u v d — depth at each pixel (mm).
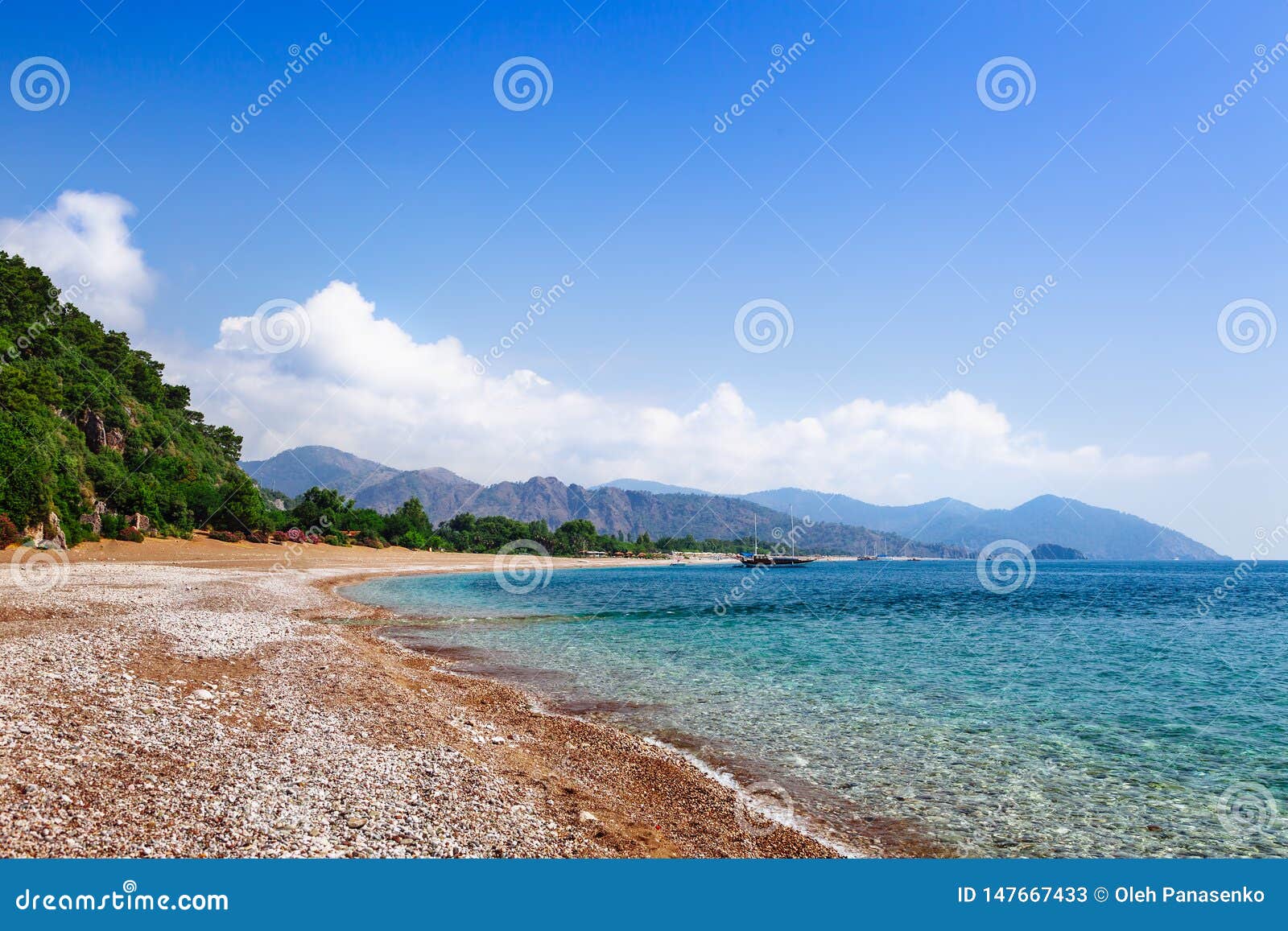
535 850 9438
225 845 8031
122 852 7496
